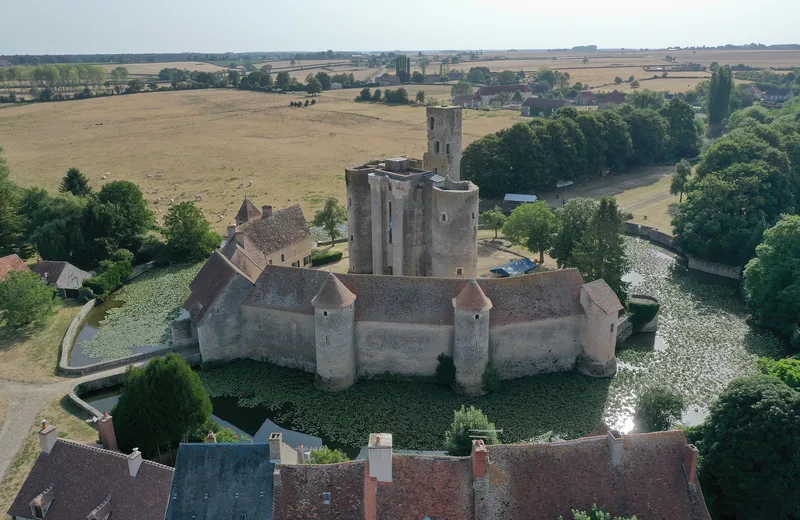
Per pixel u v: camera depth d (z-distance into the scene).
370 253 100.12
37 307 89.62
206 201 157.50
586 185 169.88
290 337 78.81
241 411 70.94
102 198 123.94
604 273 87.12
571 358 77.62
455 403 71.38
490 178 151.88
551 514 42.09
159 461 60.47
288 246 105.31
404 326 73.88
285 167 195.38
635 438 44.69
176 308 98.06
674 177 148.25
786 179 123.31
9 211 116.06
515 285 75.31
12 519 50.78
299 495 42.56
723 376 76.38
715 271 110.44
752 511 48.31
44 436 48.75
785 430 46.94
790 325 85.19
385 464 42.06
